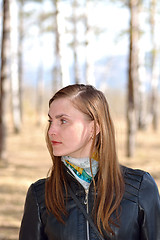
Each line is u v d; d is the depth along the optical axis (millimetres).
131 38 9297
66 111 1187
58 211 1241
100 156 1228
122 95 24375
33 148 12172
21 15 18469
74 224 1217
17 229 4281
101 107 1232
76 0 16125
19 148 12203
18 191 6246
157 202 1273
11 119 22656
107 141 1229
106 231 1201
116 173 1249
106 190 1223
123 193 1234
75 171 1257
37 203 1297
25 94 31234
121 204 1226
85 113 1197
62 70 10773
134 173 1298
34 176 7648
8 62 9008
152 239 1234
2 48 8992
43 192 1303
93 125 1223
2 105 9219
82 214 1228
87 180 1253
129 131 9844
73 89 1218
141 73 18344
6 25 8945
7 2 8805
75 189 1251
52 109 1215
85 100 1200
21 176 7590
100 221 1216
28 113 27016
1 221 4566
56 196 1257
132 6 9164
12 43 16047
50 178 1298
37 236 1280
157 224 1253
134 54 9406
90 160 1205
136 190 1248
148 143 13164
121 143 12250
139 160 9383
